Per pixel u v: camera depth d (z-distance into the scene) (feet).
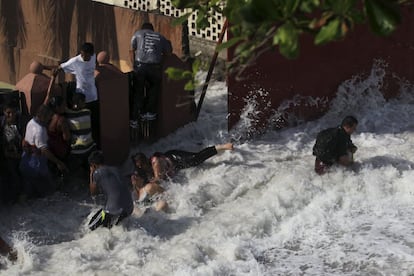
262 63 73.97
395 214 59.77
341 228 57.72
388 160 68.28
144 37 71.67
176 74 25.79
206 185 64.59
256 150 72.08
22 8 98.02
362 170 66.03
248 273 51.26
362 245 54.75
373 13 19.51
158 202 61.26
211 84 91.25
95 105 67.46
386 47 83.15
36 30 97.19
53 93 64.54
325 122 79.61
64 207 62.75
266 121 76.07
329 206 61.05
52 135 62.49
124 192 57.31
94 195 61.16
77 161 63.57
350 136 69.77
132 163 70.85
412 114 81.76
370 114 81.05
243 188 64.59
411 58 85.56
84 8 90.99
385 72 83.76
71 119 62.85
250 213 59.77
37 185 61.26
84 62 65.82
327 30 20.18
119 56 88.12
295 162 69.31
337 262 52.60
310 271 51.42
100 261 53.42
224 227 57.57
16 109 61.41
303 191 62.85
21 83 65.10
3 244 54.13
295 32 20.31
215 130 76.64
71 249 54.85
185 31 76.64
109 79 67.67
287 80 76.48
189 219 59.57
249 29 21.20
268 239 56.49
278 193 62.64
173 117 75.36
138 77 71.77
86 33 91.50
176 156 67.51
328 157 64.44
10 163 61.46
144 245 55.42
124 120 70.13
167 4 103.04
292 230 57.57
